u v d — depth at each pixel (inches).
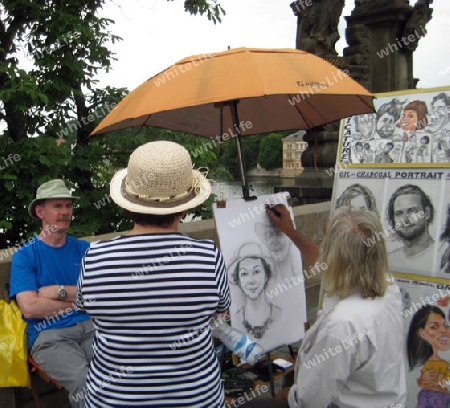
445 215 112.7
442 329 111.0
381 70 296.4
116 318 67.6
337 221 79.4
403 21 293.7
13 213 250.4
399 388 76.6
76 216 288.0
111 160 312.0
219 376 74.4
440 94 117.7
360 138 129.9
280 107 139.9
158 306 67.3
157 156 70.8
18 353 105.5
